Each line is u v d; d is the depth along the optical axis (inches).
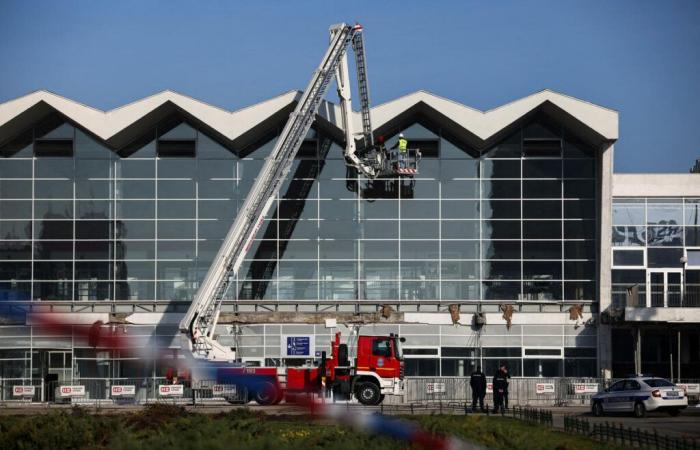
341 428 1974.7
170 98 3885.3
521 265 3998.5
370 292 3993.6
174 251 3978.8
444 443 1760.6
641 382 2908.5
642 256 4215.1
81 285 3951.8
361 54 3870.6
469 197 4015.8
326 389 3157.0
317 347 3961.6
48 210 3976.4
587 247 3998.5
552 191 4010.8
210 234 3983.8
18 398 3686.0
